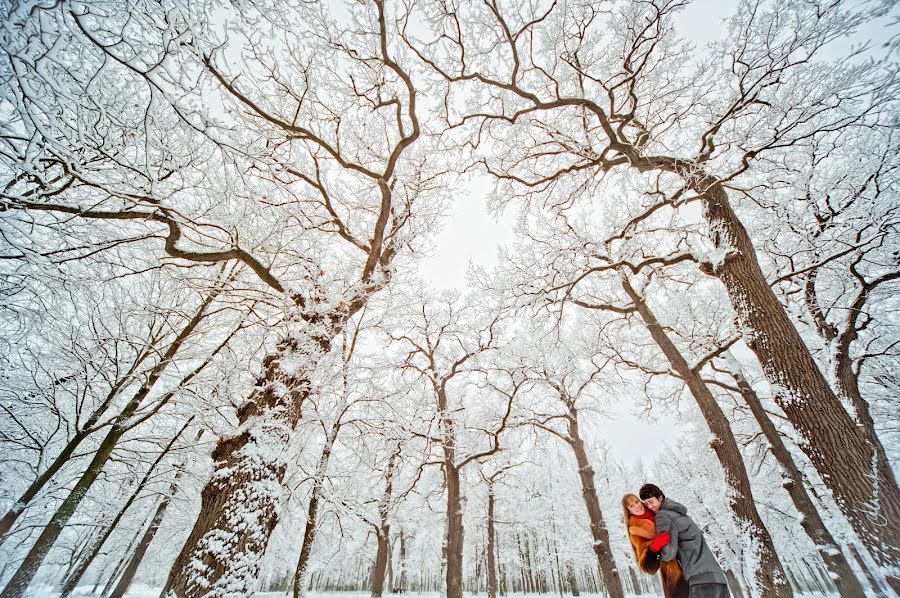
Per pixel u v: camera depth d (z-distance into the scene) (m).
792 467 6.45
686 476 16.97
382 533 12.59
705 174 6.09
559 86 7.23
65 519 6.11
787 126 5.79
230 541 3.62
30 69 2.77
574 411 12.16
